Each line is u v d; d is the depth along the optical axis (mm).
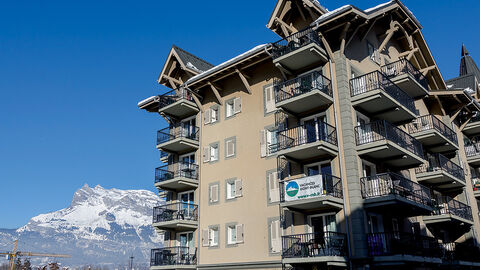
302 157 25484
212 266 28547
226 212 28922
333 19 24500
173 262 29844
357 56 27406
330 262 21594
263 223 26656
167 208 32312
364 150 24188
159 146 33250
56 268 137875
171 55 34938
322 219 24203
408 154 25281
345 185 23625
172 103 33094
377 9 27203
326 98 25016
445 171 30078
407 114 26953
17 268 134875
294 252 23562
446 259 27328
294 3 28359
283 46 26875
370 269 22062
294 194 23609
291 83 26188
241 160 29219
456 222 30391
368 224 23172
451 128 35281
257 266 26203
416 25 31859
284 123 27203
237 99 30922
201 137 32562
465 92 33875
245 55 28844
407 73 28219
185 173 31734
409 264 22438
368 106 25734
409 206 23844
